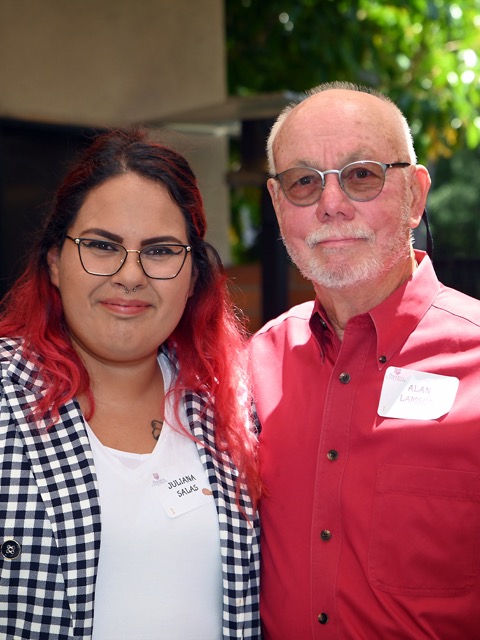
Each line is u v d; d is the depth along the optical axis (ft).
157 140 6.98
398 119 7.15
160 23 17.37
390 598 6.52
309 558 6.81
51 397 6.41
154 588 6.35
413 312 7.06
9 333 6.91
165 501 6.49
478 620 6.51
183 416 7.04
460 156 52.85
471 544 6.50
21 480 6.17
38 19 16.11
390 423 6.75
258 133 13.94
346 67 21.16
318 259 6.98
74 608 6.06
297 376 7.44
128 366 6.80
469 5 22.33
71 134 16.76
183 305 6.75
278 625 6.91
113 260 6.42
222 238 20.18
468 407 6.63
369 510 6.65
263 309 13.92
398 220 6.98
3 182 16.05
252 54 21.74
